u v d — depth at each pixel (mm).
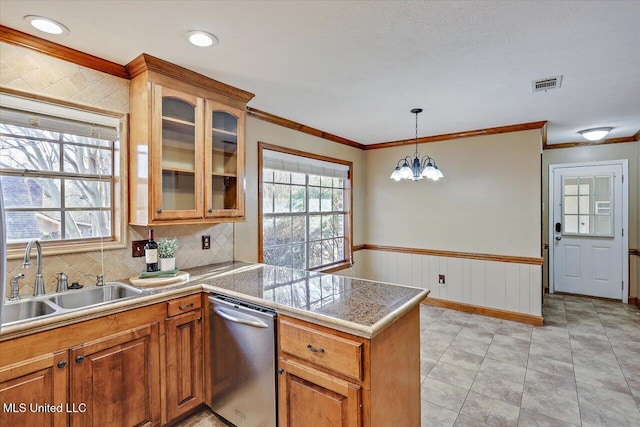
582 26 1714
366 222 5016
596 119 3514
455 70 2262
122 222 2215
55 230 2012
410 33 1787
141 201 2121
